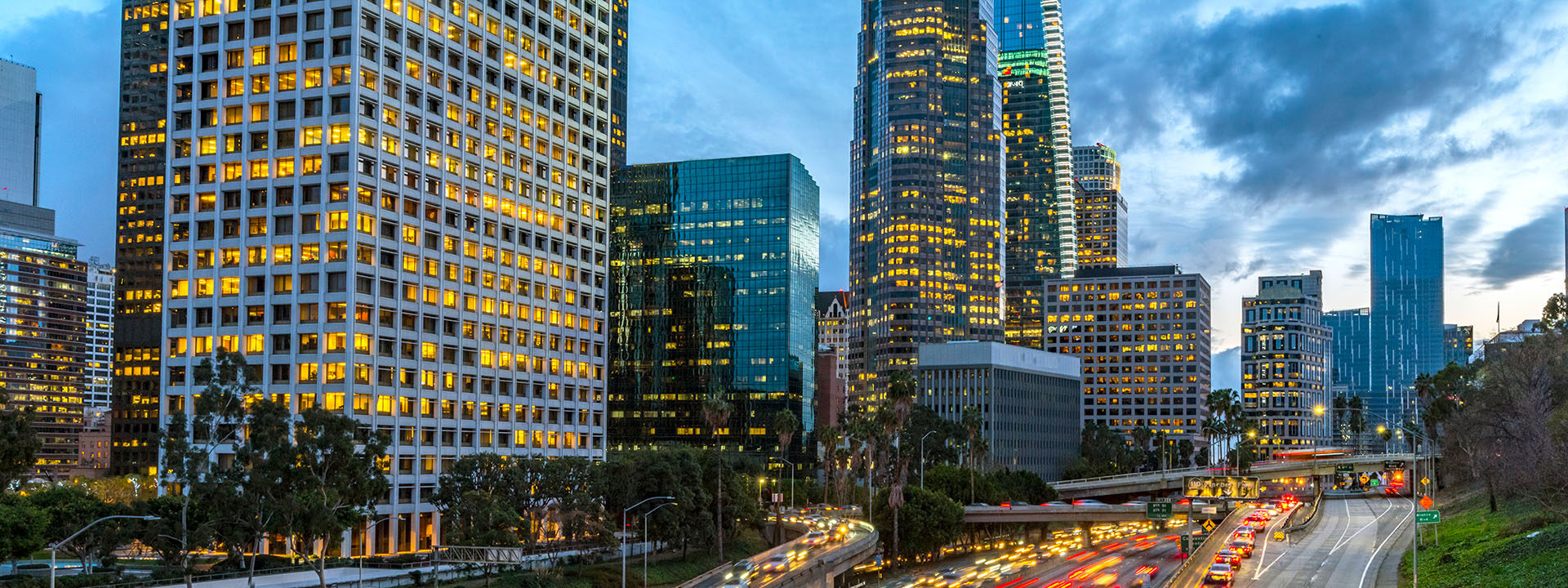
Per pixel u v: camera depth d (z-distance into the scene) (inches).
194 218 6082.7
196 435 4045.3
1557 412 4522.6
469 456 5664.4
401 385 6033.5
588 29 7637.8
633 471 5718.5
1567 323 6373.0
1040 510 7111.2
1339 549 5497.1
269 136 6008.9
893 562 6294.3
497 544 4557.1
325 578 4375.0
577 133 7480.3
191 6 6200.8
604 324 7662.4
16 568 4121.6
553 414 7135.8
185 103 6156.5
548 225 7180.1
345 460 3924.7
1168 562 6427.2
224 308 5994.1
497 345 6692.9
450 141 6486.2
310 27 6023.6
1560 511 4227.4
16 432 3518.7
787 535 6943.9
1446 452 7465.6
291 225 5930.1
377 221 5989.2
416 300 6195.9
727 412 6958.7
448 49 6481.3
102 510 4197.8
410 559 5369.1
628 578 5014.8
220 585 4052.7
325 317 5826.8
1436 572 4249.5
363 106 5964.6
